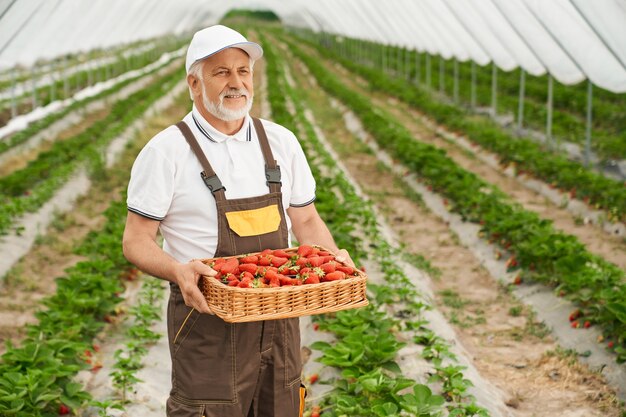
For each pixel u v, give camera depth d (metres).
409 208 12.84
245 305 3.19
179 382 3.59
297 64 42.31
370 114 20.12
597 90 22.83
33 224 11.51
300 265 3.51
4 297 8.75
